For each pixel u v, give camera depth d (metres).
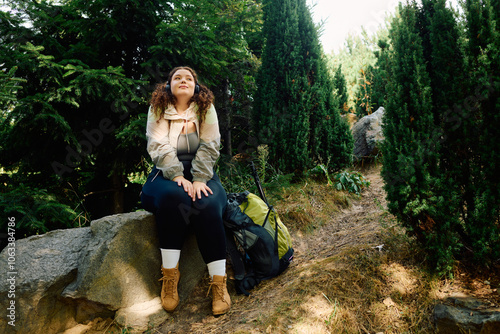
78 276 2.03
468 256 2.10
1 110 2.48
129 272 2.14
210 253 2.08
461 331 1.67
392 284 2.05
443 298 1.88
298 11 4.12
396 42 2.18
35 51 2.43
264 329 1.84
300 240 3.04
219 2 3.48
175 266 2.12
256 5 4.42
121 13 3.15
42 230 2.61
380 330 1.83
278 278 2.39
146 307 2.16
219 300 2.09
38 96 2.60
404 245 2.32
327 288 2.06
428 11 2.20
